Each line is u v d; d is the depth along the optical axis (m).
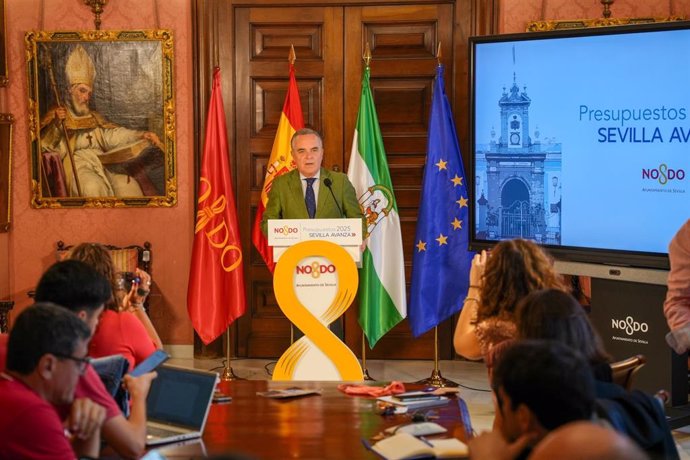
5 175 6.75
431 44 6.74
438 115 6.18
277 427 3.00
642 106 5.18
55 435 2.38
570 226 5.52
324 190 5.77
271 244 5.04
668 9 6.53
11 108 6.85
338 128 6.84
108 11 6.82
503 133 5.75
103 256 3.46
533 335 2.56
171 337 6.98
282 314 6.96
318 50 6.83
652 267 5.12
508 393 2.01
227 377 6.32
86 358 2.49
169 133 6.85
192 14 6.80
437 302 6.15
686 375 5.07
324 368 5.00
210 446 2.80
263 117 6.88
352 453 2.73
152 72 6.82
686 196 5.02
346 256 4.97
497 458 2.05
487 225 5.87
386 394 3.41
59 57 6.80
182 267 6.95
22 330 2.41
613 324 5.25
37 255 6.95
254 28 6.83
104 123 6.85
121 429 2.66
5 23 6.75
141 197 6.90
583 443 1.38
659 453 2.42
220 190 6.32
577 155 5.46
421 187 6.82
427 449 2.67
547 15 6.59
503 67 5.72
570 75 5.46
